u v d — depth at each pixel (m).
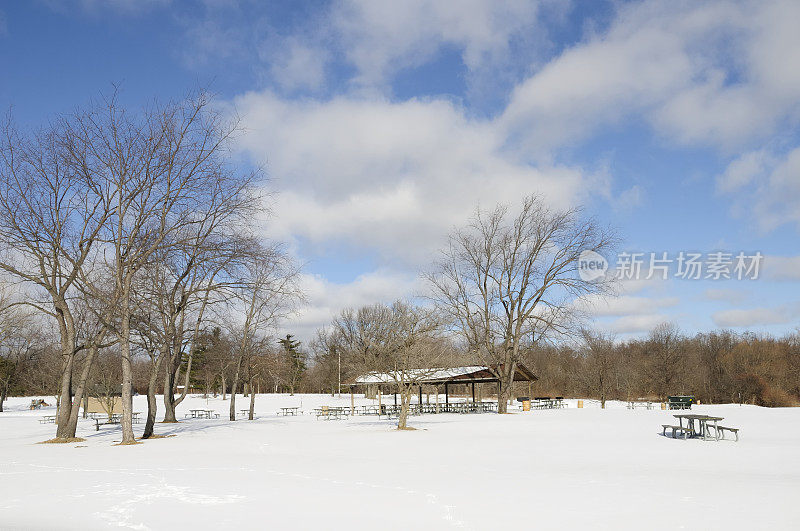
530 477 14.42
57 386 53.34
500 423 35.03
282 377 86.81
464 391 97.12
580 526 9.30
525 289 47.84
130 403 26.86
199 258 30.39
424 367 34.72
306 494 12.29
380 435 28.05
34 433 35.19
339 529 9.34
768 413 42.69
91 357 30.02
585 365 82.50
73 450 23.55
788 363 79.38
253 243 30.56
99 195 29.08
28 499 12.31
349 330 87.06
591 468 16.16
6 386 62.81
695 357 87.00
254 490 12.87
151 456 20.50
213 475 15.29
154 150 28.28
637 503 11.02
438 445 22.89
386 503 11.24
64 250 27.91
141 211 28.59
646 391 85.12
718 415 40.72
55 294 29.05
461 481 13.85
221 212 30.12
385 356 35.12
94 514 10.74
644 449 20.98
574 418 38.72
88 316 34.31
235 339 43.16
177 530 9.43
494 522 9.62
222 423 40.12
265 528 9.45
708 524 9.34
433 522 9.69
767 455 19.06
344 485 13.40
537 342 47.56
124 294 27.73
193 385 96.88
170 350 35.53
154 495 12.48
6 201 27.31
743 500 11.24
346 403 70.00
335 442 24.81
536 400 62.00
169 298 32.16
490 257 48.28
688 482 13.55
